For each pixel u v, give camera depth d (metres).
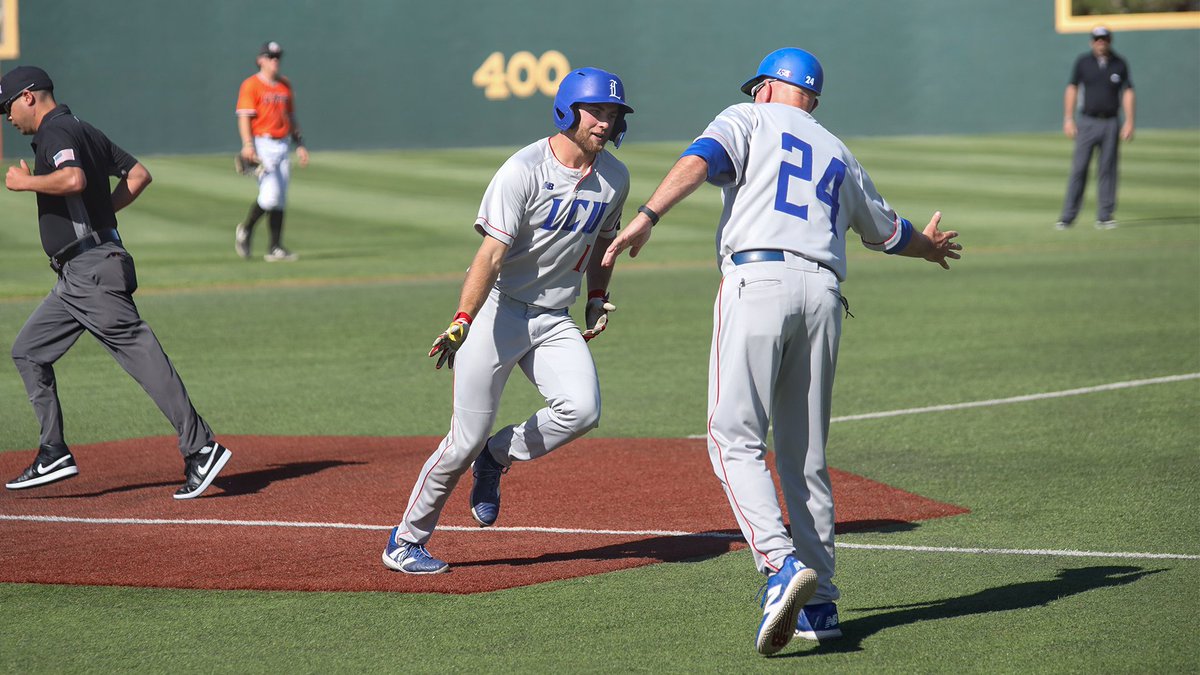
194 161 97.56
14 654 15.25
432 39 106.38
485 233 16.86
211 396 31.55
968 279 50.69
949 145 101.19
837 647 15.35
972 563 18.64
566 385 17.67
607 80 16.77
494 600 17.14
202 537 20.14
